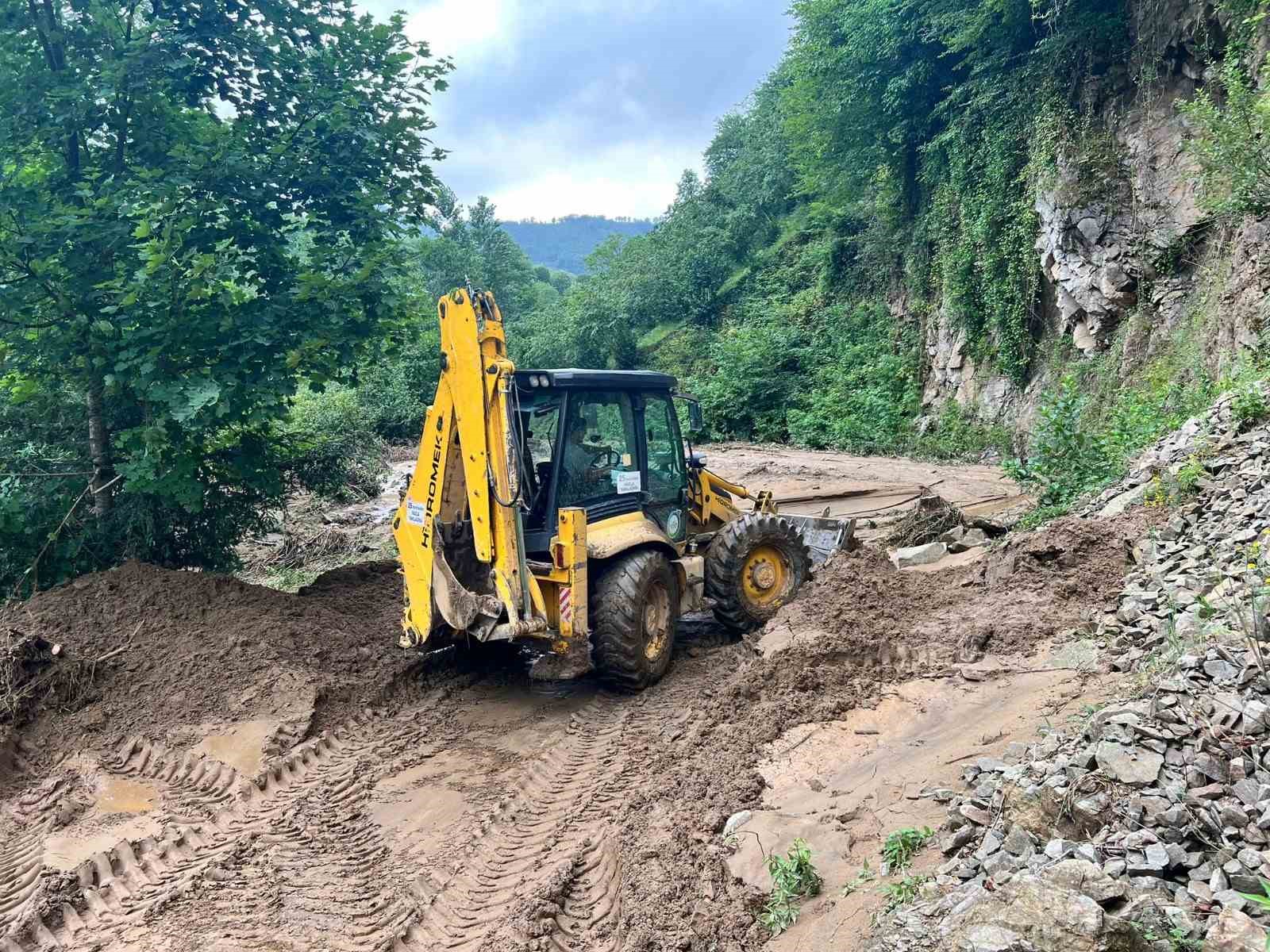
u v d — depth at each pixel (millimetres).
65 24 7832
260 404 7352
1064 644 5191
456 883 4160
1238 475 6145
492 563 6012
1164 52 14688
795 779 4387
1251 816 2834
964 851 3229
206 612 7152
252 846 4617
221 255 7164
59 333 7379
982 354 20406
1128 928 2285
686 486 7520
